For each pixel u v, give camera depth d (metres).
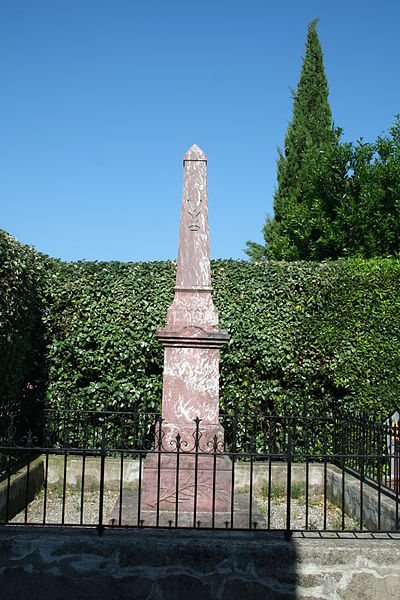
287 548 4.92
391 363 9.40
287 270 9.90
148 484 6.41
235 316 9.71
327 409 9.80
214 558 4.90
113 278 9.80
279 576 4.88
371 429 7.37
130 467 8.99
